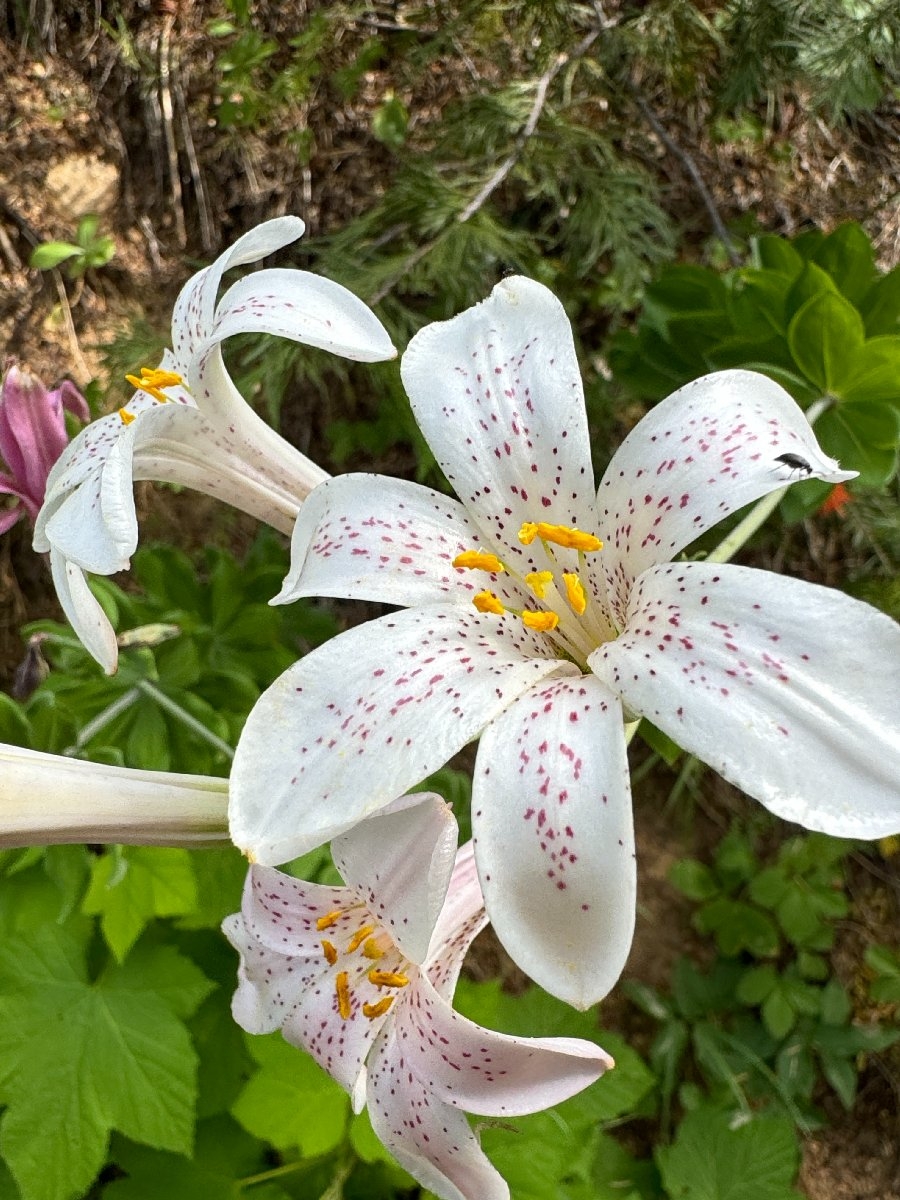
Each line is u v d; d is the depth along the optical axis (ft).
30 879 0.96
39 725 0.80
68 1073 0.90
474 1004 1.00
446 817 0.49
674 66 1.06
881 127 1.18
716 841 1.30
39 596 1.24
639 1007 1.29
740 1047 1.24
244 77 1.13
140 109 1.20
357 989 0.58
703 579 0.46
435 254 1.01
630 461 0.53
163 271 1.24
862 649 0.41
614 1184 1.17
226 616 1.00
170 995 0.94
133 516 0.52
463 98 1.12
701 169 1.17
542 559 0.56
